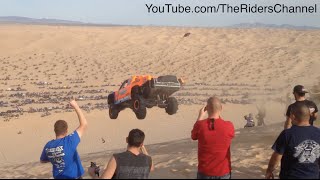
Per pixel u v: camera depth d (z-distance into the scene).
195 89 47.50
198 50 74.19
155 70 62.44
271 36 83.94
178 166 10.11
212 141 5.41
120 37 85.31
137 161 5.16
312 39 78.81
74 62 65.06
